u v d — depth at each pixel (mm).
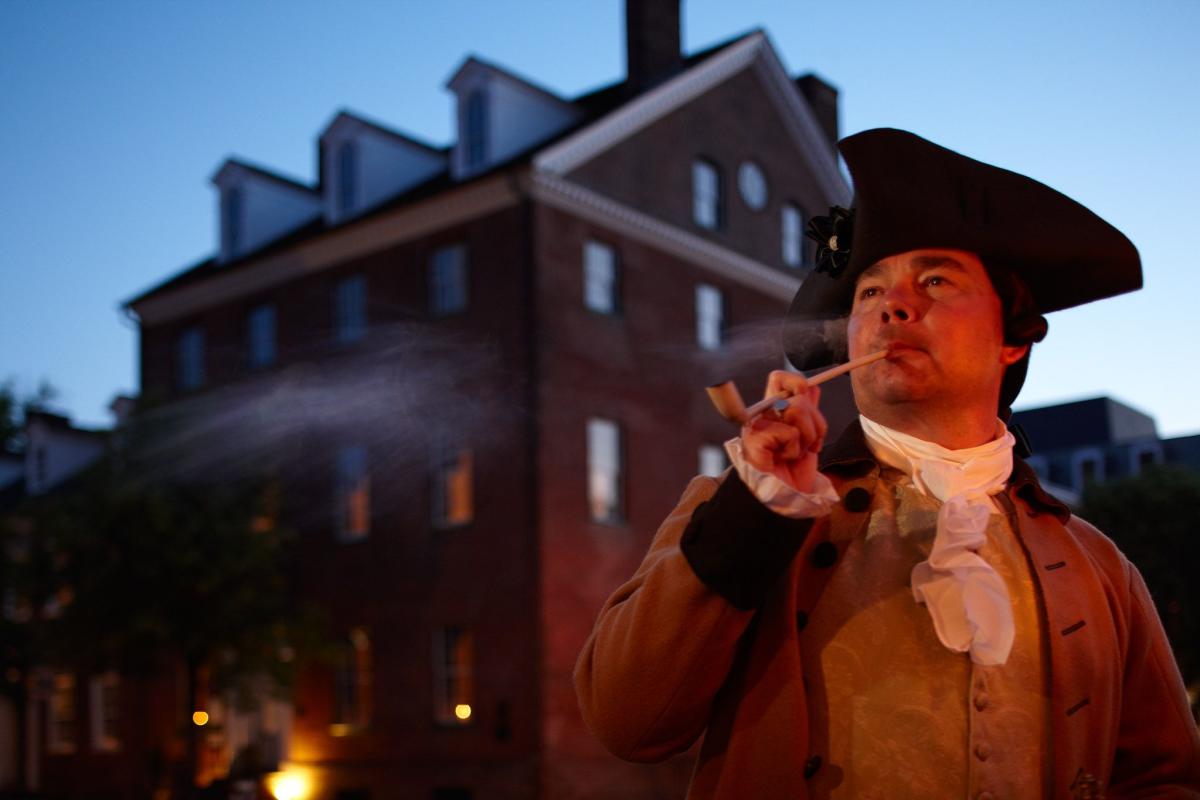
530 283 21297
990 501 1707
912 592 1573
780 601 1578
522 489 20891
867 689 1559
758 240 26156
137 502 20516
